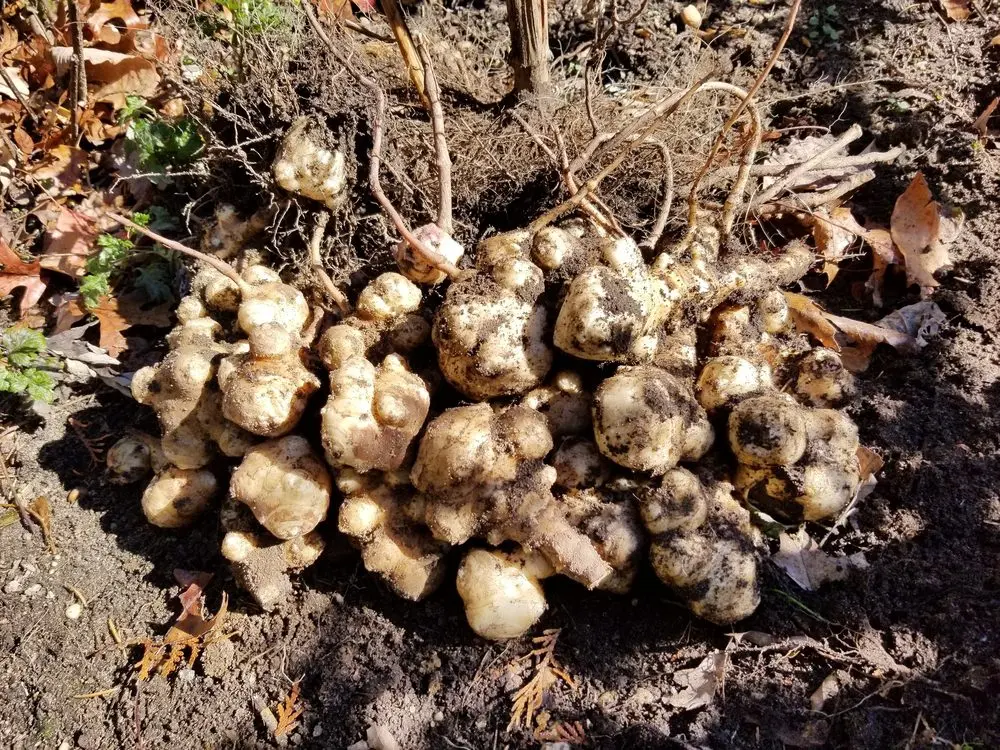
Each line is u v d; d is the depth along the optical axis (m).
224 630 0.38
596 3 0.53
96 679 0.37
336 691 0.36
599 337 0.32
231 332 0.43
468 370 0.35
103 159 0.58
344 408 0.33
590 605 0.37
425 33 0.51
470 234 0.46
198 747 0.35
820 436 0.35
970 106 0.56
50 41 0.58
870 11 0.62
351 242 0.45
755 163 0.52
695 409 0.35
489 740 0.34
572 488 0.36
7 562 0.41
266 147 0.44
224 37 0.49
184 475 0.40
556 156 0.44
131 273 0.52
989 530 0.38
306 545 0.37
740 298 0.39
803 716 0.34
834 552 0.38
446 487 0.33
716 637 0.36
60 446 0.46
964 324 0.46
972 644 0.34
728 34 0.61
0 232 0.53
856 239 0.50
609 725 0.34
